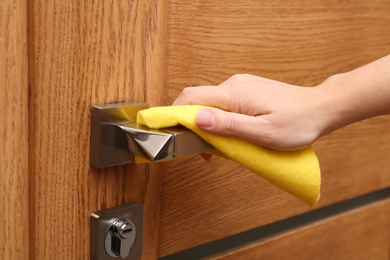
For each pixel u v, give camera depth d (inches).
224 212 25.3
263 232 28.2
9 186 17.8
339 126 19.9
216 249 26.0
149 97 20.8
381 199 35.1
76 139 18.8
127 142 18.7
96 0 18.4
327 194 30.2
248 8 23.9
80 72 18.5
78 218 19.4
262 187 27.0
